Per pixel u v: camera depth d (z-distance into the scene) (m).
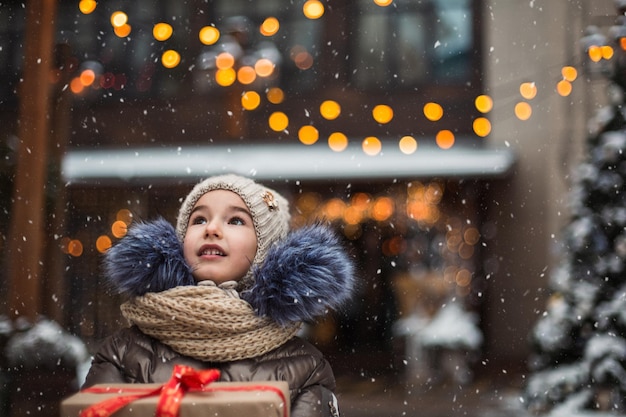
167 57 12.75
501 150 17.72
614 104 9.30
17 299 6.88
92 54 19.30
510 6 17.86
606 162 9.18
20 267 7.00
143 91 19.09
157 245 2.70
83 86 15.18
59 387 6.22
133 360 2.62
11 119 16.83
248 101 17.12
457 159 17.58
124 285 2.67
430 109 15.42
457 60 19.56
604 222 9.11
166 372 2.58
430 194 18.73
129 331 2.71
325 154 17.94
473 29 19.44
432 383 13.17
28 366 6.16
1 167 7.52
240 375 2.60
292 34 20.06
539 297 17.48
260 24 20.03
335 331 18.80
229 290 2.70
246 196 2.84
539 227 17.55
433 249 18.89
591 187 9.20
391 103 19.61
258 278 2.66
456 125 19.33
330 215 18.89
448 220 18.67
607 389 8.80
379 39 19.88
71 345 6.45
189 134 18.92
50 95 8.05
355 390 12.48
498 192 17.88
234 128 17.44
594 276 9.11
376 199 18.98
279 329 2.67
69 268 10.05
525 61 17.61
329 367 2.77
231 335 2.60
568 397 8.90
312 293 2.64
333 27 20.03
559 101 16.95
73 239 14.96
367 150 15.95
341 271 2.74
